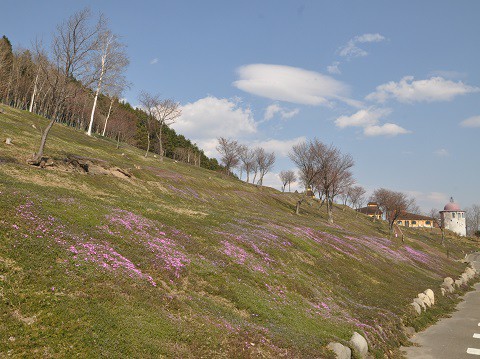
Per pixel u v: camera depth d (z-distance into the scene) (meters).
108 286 15.43
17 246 15.52
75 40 42.09
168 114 98.62
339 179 97.31
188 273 21.44
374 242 62.97
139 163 71.00
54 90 42.66
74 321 12.41
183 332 14.46
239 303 20.47
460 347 25.38
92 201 29.36
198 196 59.84
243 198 79.88
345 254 43.75
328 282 31.64
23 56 114.38
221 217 39.19
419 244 98.81
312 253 38.00
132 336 12.91
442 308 39.09
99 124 135.75
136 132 162.00
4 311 11.72
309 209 109.12
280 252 33.16
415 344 25.80
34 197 22.55
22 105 113.25
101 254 18.19
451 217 182.38
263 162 149.75
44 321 11.95
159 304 16.11
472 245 149.12
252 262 27.77
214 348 14.25
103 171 47.91
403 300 34.62
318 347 17.92
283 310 21.77
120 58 66.25
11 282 13.20
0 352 10.17
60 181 36.97
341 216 121.81
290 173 190.25
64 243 17.56
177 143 191.75
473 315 36.97
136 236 23.30
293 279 28.02
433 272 59.59
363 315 26.56
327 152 91.56
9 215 18.08
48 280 14.03
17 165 36.59
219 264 24.69
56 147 52.53
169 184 58.62
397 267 51.25
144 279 17.83
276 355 15.45
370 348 21.48
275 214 67.00
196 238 28.41
